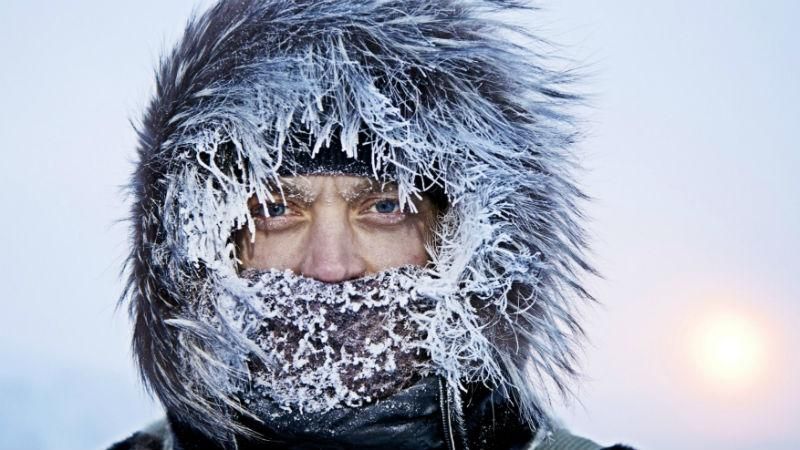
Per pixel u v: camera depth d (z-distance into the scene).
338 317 1.63
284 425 1.63
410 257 1.68
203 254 1.63
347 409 1.62
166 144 1.64
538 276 1.69
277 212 1.67
